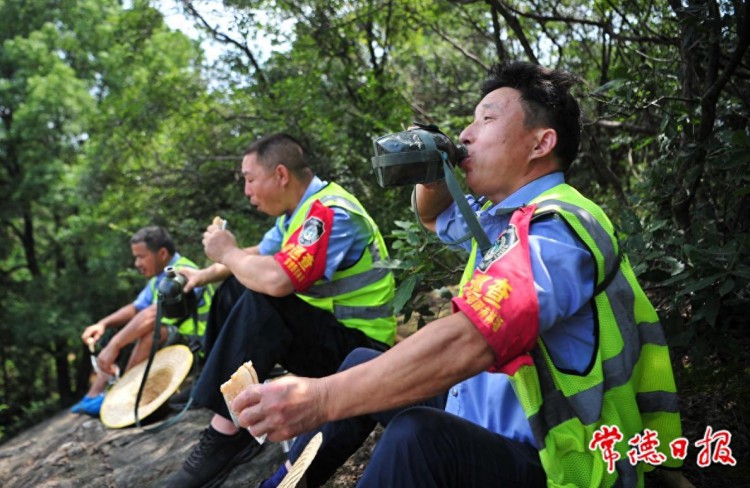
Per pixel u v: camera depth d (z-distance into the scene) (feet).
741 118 9.05
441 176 5.05
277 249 10.21
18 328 41.29
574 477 4.64
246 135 17.20
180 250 19.25
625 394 4.68
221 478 8.27
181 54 22.26
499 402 5.07
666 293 8.92
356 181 14.92
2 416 45.96
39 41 42.29
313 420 4.35
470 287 4.35
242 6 15.92
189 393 12.73
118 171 22.95
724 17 7.72
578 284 4.43
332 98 15.56
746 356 7.95
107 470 11.21
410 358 4.25
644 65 8.91
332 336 8.38
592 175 12.89
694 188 8.63
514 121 5.11
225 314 8.77
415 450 4.63
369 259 8.53
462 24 15.12
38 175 40.45
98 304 42.04
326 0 15.57
